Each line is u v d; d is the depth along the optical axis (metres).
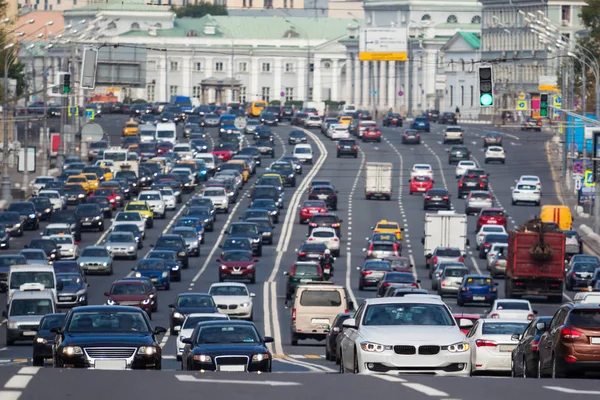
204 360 77.75
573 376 68.94
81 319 75.56
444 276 167.75
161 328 76.62
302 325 123.38
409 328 67.31
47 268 151.25
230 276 177.75
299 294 124.38
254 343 80.38
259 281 181.50
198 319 106.31
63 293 150.88
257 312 151.50
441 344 65.69
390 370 65.44
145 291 147.62
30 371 62.81
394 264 184.62
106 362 71.75
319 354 116.38
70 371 63.41
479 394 55.47
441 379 61.28
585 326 68.94
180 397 53.69
